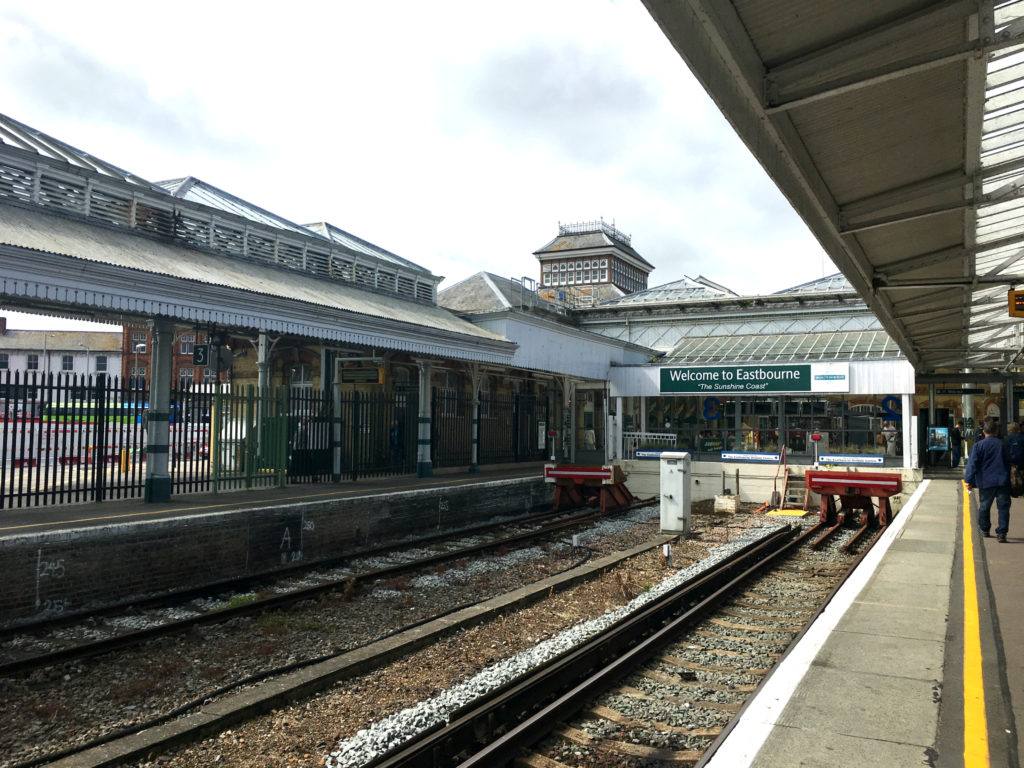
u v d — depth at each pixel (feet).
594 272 193.47
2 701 19.29
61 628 26.30
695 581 32.01
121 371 161.07
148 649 23.76
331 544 40.98
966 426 83.05
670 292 124.88
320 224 75.92
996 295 50.62
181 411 44.96
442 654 22.65
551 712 16.96
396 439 69.10
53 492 38.27
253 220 60.90
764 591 32.58
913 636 17.58
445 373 84.64
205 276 44.24
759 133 20.81
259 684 19.60
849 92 20.58
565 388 91.04
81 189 46.01
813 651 16.44
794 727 12.38
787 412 92.79
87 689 20.22
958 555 28.43
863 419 89.15
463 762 15.14
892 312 53.78
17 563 26.55
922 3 17.21
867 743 11.74
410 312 67.56
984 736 11.97
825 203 28.35
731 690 19.76
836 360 76.79
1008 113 26.03
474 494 54.75
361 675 20.79
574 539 43.42
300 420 57.62
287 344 73.46
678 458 49.19
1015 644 16.92
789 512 63.57
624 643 23.72
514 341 74.08
